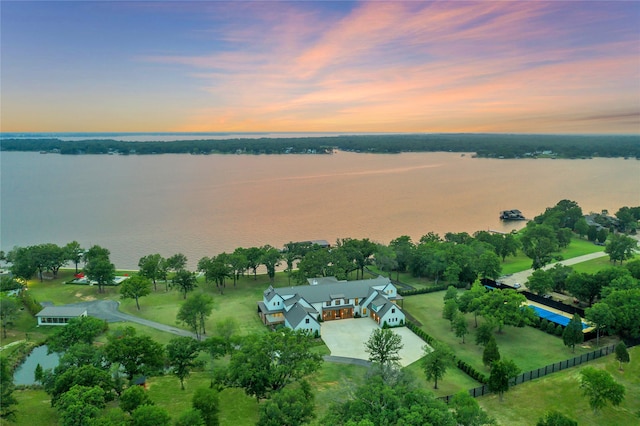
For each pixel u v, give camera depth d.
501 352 86.94
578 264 146.12
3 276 134.00
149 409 52.03
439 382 76.19
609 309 88.69
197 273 147.88
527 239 159.62
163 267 133.00
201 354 87.81
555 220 186.12
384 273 144.75
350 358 86.19
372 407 51.69
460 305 101.25
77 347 70.31
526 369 79.75
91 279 127.12
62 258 140.88
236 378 67.00
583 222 188.00
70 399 53.88
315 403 67.62
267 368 68.50
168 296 124.12
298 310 98.69
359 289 111.31
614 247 142.12
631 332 87.75
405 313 109.44
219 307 115.00
